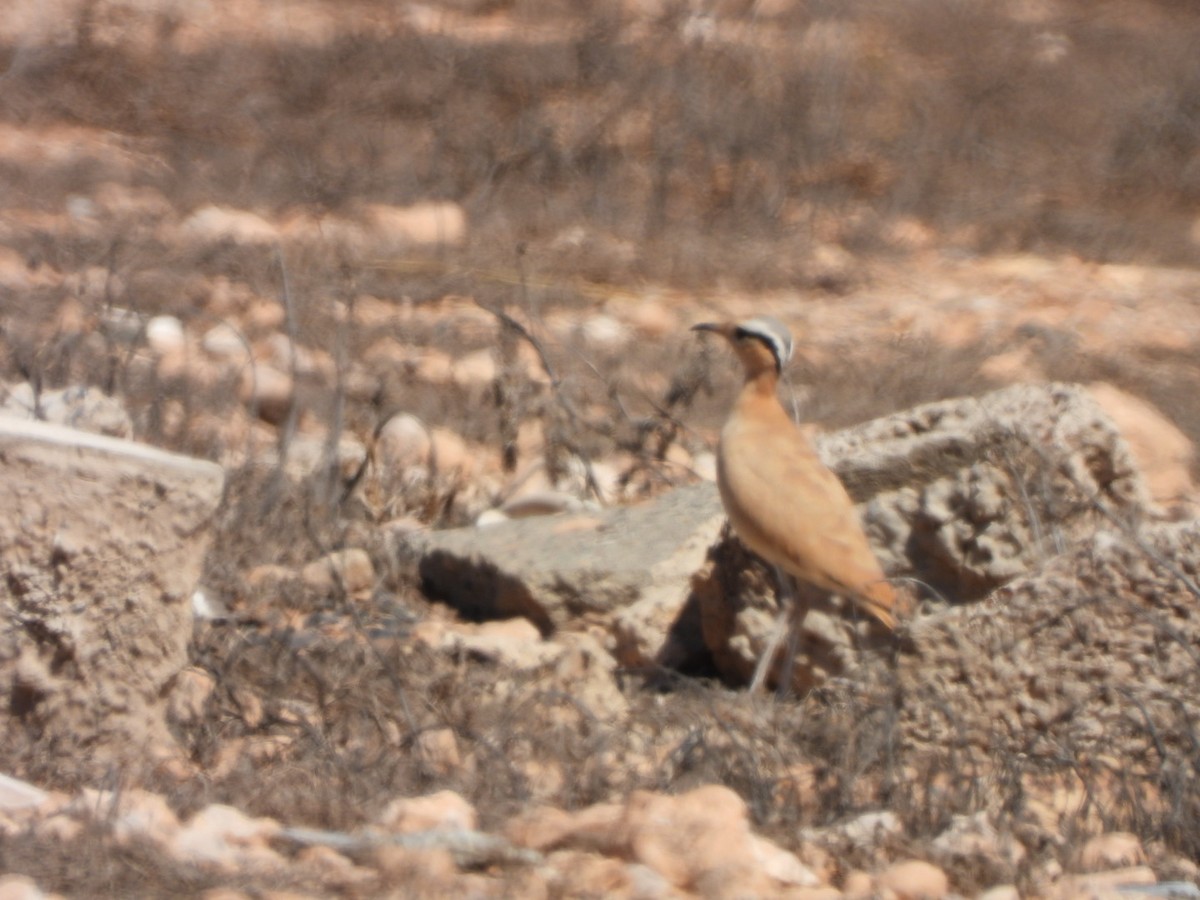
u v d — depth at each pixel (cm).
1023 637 964
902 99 2523
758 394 1072
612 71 2573
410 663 1016
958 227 2236
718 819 790
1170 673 946
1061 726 952
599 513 1248
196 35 2789
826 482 1030
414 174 2211
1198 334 1903
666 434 1470
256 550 1178
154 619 884
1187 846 841
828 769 894
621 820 791
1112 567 959
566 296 1861
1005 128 2494
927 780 878
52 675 868
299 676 998
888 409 1608
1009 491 1041
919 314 1906
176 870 711
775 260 2055
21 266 1812
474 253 1969
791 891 748
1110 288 2067
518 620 1149
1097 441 1059
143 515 873
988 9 2900
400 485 1343
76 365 1456
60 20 2689
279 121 2406
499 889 726
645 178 2248
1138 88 2645
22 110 2423
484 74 2572
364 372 1561
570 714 990
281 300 1739
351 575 1177
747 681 1091
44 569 860
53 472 859
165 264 1820
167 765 870
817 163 2314
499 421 1465
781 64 2584
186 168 2222
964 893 788
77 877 698
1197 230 2294
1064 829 848
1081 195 2383
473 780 867
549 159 2267
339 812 805
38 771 852
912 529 1063
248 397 1480
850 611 1046
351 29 2841
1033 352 1788
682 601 1137
